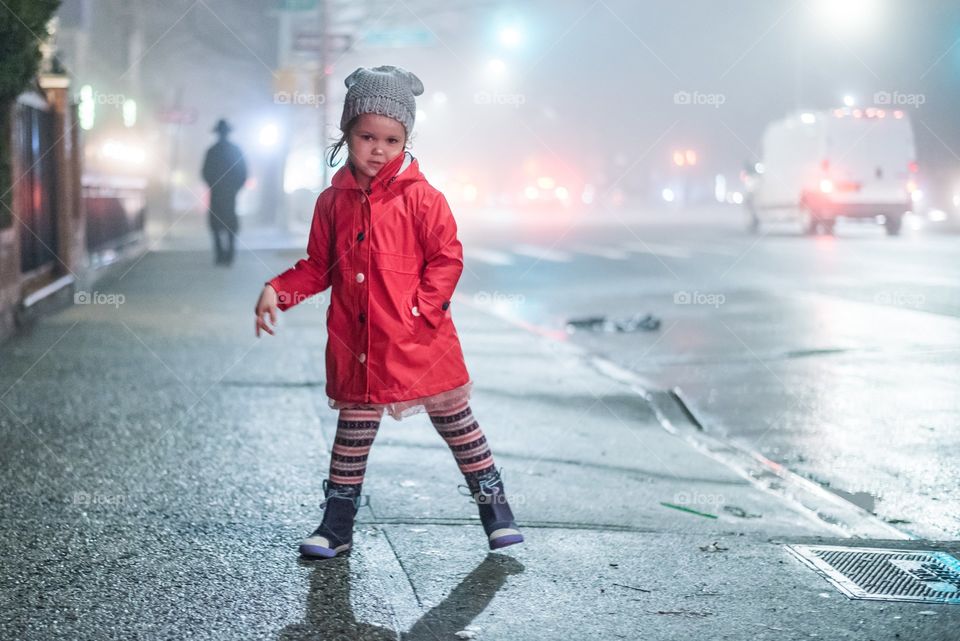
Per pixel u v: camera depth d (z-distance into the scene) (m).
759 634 3.13
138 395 6.76
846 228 27.89
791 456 5.72
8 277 9.27
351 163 3.70
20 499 4.43
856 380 7.60
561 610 3.31
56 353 8.36
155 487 4.66
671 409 6.94
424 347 3.63
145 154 29.27
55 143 11.88
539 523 4.28
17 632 3.05
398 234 3.61
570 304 12.92
